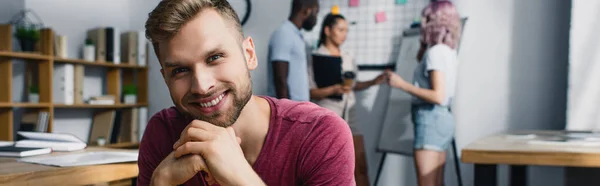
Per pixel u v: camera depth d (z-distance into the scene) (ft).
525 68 10.41
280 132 2.96
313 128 2.95
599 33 9.43
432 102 10.53
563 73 10.10
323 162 2.91
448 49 10.50
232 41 2.65
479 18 10.71
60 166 4.38
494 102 10.65
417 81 10.77
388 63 11.21
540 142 6.52
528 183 10.47
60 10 13.05
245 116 2.94
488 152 5.58
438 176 10.60
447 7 10.57
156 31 2.57
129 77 14.35
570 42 9.70
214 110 2.68
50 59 11.84
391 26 11.22
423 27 10.76
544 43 10.26
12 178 3.84
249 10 12.62
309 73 11.78
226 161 2.68
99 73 14.07
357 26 11.53
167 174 2.77
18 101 12.28
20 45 11.64
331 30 11.66
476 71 10.76
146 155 3.34
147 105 14.10
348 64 11.57
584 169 9.98
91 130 13.84
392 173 11.18
